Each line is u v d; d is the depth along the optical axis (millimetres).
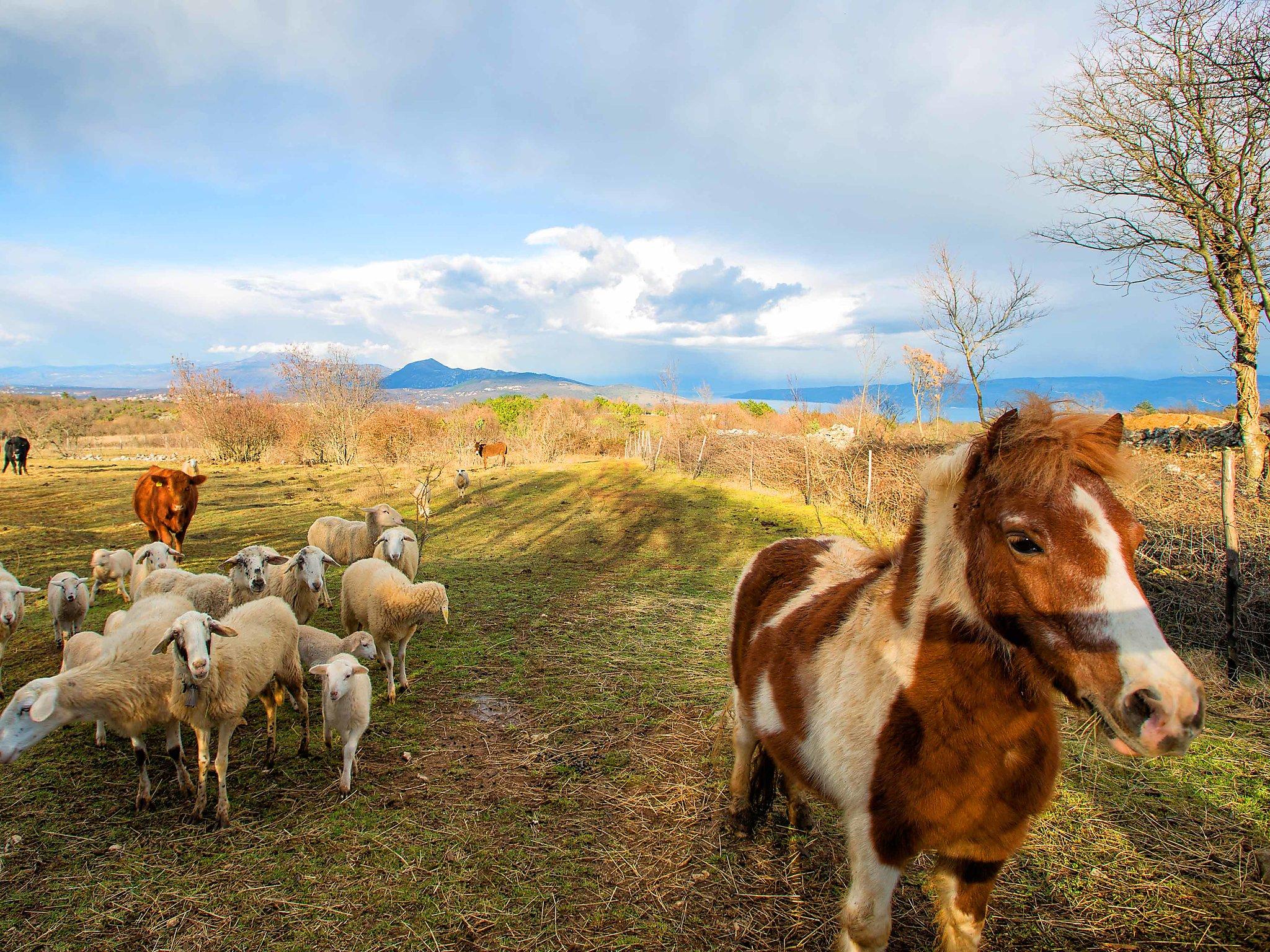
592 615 8102
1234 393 10656
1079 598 1720
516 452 28078
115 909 3279
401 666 6098
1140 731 1562
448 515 15578
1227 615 5680
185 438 31641
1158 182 9633
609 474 21953
